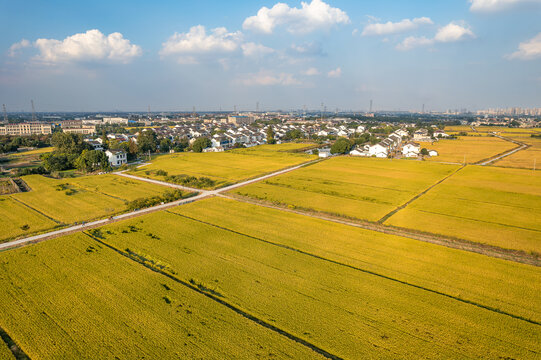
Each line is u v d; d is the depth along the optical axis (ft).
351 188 318.24
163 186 324.60
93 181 346.95
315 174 386.52
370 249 177.99
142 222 217.77
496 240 190.39
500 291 136.36
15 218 227.61
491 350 103.19
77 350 103.35
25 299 129.70
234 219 224.94
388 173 393.50
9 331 112.16
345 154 591.37
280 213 239.91
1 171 404.57
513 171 397.19
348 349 103.71
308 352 102.53
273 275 148.87
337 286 139.95
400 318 118.93
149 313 121.29
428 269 155.43
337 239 191.72
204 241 187.11
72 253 170.40
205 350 103.14
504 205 260.21
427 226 213.46
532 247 180.75
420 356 100.58
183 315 120.26
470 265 159.43
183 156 535.19
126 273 150.10
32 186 324.80
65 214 236.22
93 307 124.88
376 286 140.05
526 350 103.19
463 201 272.31
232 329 112.88
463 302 128.98
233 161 482.69
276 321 117.19
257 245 182.19
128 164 460.14
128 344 105.81
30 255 167.63
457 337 109.09
